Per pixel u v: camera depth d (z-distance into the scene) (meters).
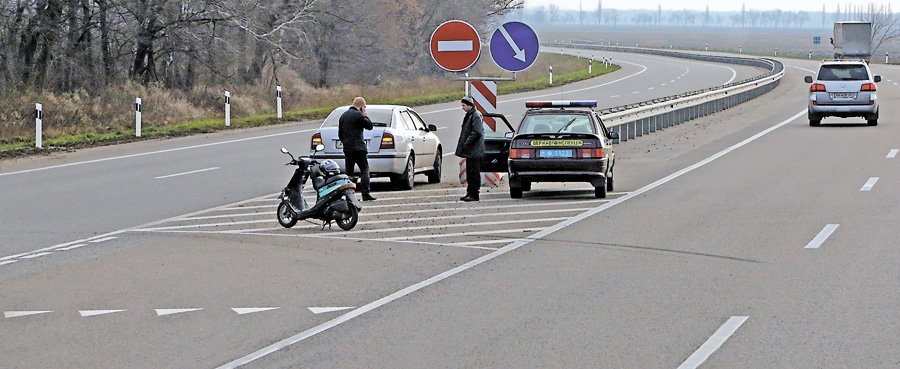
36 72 65.94
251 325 14.68
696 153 43.69
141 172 37.28
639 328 14.15
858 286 16.80
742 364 12.28
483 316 15.04
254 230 24.17
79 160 41.53
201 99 69.44
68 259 20.23
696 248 20.83
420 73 120.88
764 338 13.50
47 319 15.16
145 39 71.44
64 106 56.88
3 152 43.72
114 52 75.06
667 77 123.69
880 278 17.44
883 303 15.50
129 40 72.38
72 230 24.14
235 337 13.99
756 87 89.12
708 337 13.60
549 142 29.61
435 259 20.03
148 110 62.44
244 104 70.94
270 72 93.88
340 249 21.34
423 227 24.59
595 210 27.20
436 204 29.25
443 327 14.38
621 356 12.70
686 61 176.75
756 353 12.77
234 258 20.27
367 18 101.38
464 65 32.19
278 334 14.13
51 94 58.50
